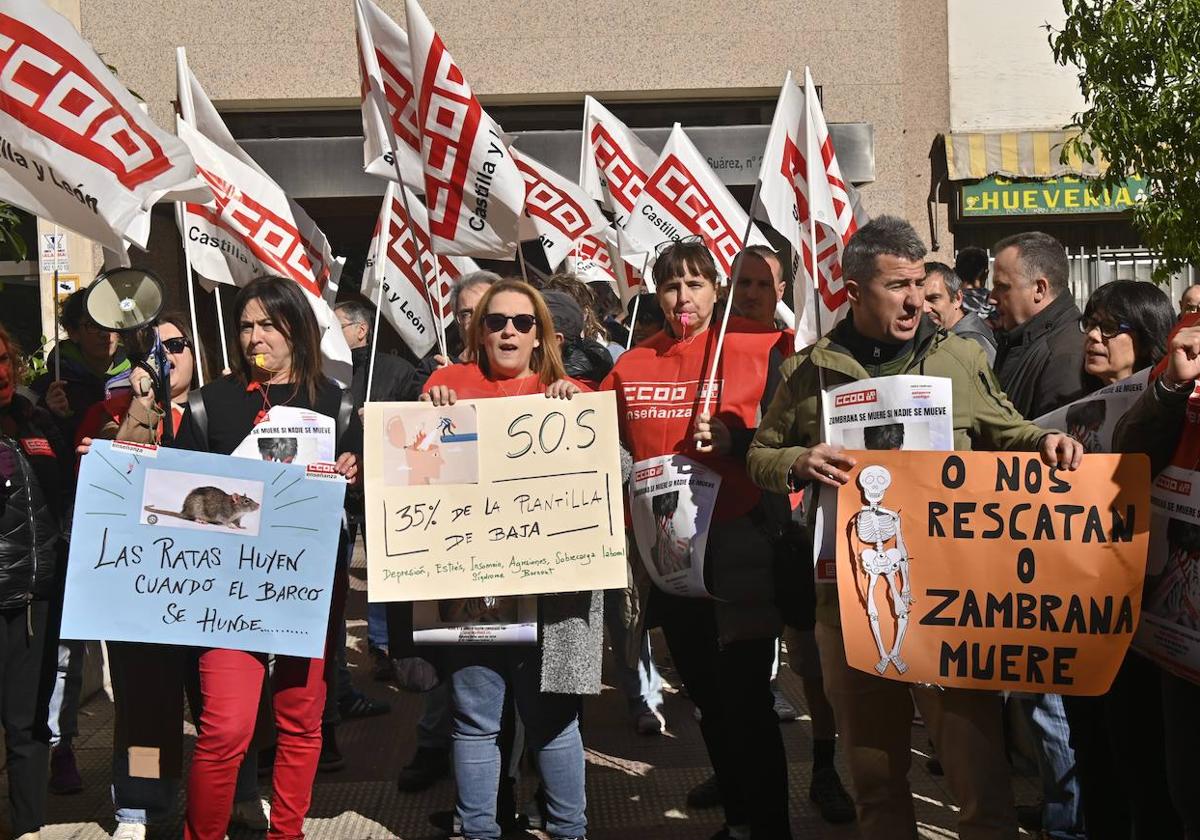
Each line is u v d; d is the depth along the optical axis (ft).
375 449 13.30
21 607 13.99
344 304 23.06
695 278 14.16
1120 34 24.70
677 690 22.52
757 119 42.57
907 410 11.30
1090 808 12.55
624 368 14.51
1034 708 13.87
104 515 13.21
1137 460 10.72
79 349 18.75
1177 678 10.39
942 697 11.34
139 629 13.20
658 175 22.86
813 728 15.99
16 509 13.98
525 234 19.74
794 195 16.10
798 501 13.82
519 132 41.86
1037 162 41.63
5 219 24.07
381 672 23.12
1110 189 27.09
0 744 17.69
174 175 14.46
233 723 13.17
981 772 11.19
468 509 13.29
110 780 17.89
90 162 14.14
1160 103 24.64
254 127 41.78
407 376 21.36
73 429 16.92
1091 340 12.38
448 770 17.38
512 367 13.83
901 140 41.88
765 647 13.29
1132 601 10.72
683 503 13.35
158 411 14.17
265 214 19.22
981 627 11.05
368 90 19.24
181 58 19.17
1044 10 42.29
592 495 13.26
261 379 14.03
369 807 16.49
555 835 13.55
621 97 41.88
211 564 13.33
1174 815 11.60
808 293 16.33
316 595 13.42
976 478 11.05
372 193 41.27
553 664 13.15
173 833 15.70
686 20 41.37
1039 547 10.94
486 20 41.27
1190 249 25.03
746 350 13.98
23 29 13.93
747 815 13.99
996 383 11.68
